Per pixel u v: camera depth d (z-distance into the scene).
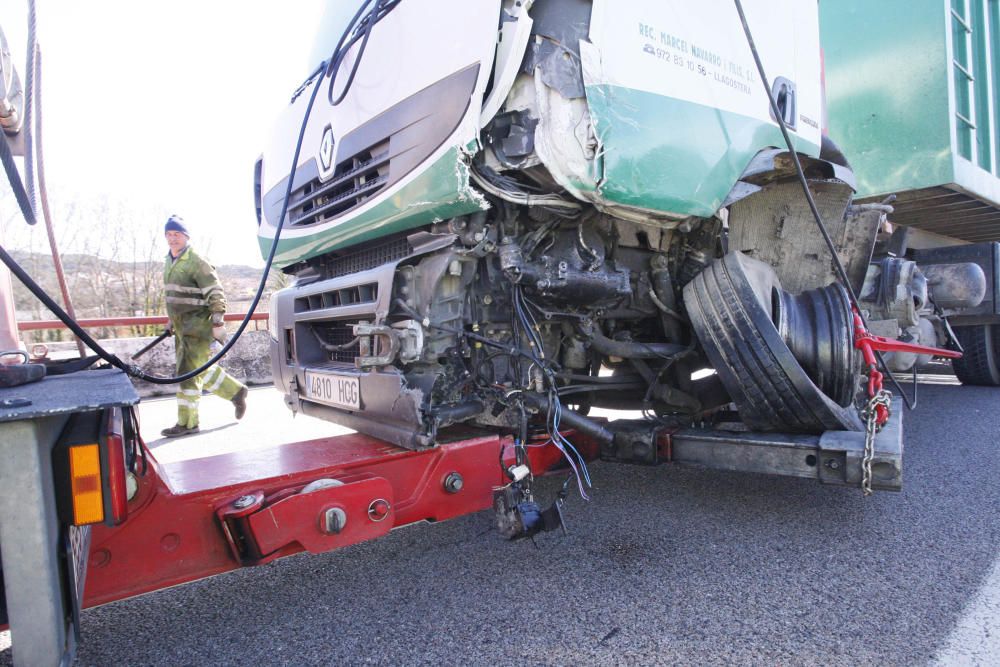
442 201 2.51
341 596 2.42
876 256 5.19
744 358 2.84
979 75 5.57
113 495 1.44
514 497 2.42
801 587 2.42
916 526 3.02
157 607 2.37
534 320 2.76
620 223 3.11
